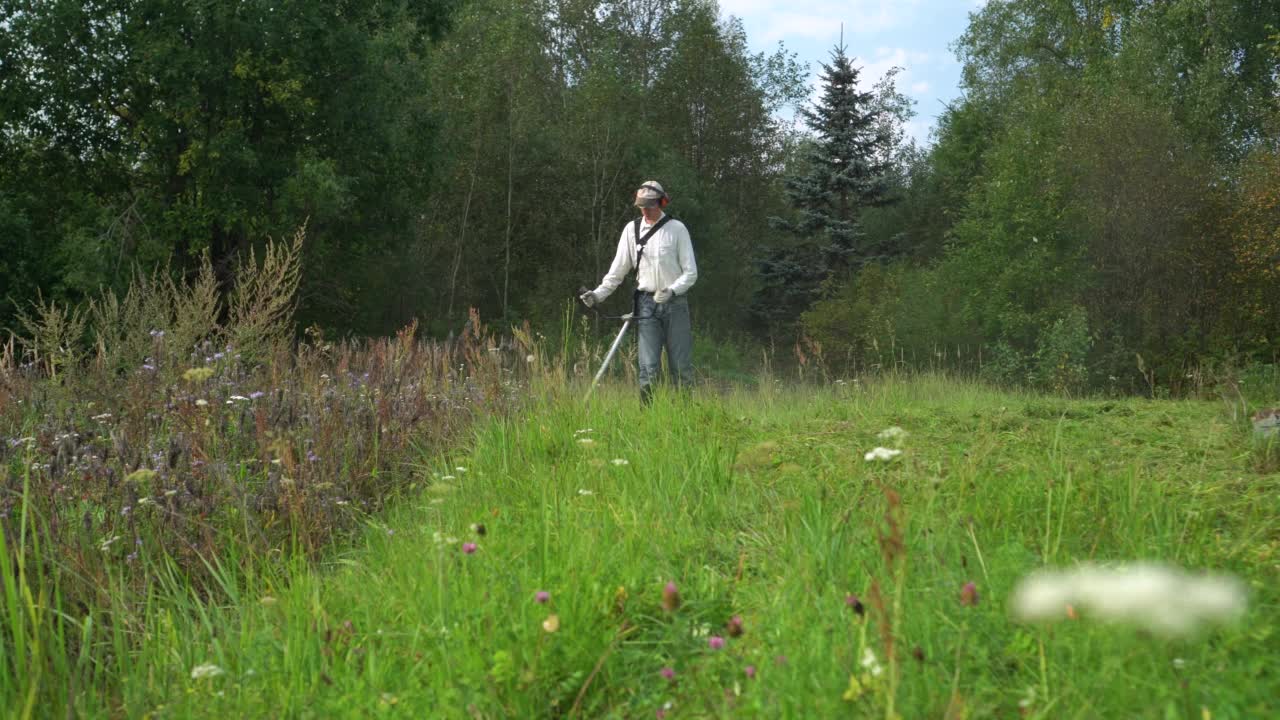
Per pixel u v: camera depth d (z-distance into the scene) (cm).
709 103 4322
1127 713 190
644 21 4303
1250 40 2733
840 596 257
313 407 503
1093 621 210
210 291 607
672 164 3659
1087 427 545
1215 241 2014
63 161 2114
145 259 1894
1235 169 2169
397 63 2408
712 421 557
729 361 2903
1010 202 2386
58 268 1914
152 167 2161
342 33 2098
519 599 270
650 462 431
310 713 234
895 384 836
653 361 696
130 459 403
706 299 3916
